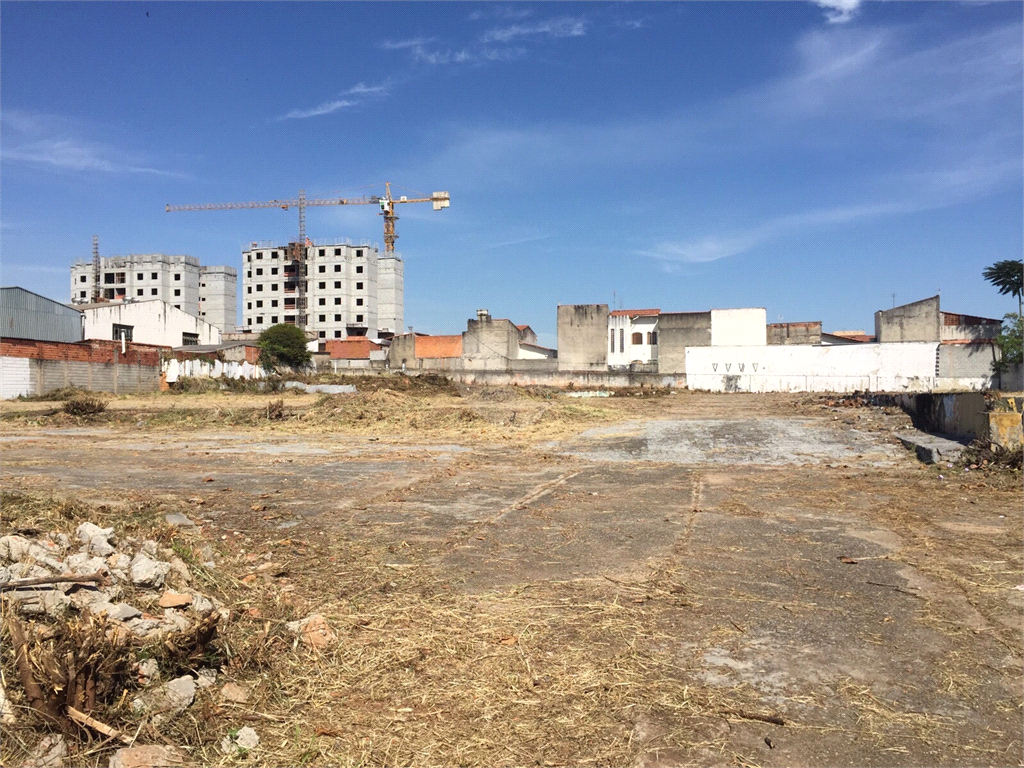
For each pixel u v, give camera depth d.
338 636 4.28
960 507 8.43
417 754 3.04
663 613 4.76
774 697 3.56
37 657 3.06
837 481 10.51
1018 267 39.41
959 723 3.31
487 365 55.34
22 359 30.59
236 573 5.41
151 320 58.28
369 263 105.94
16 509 5.84
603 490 9.86
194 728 3.12
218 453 14.53
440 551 6.43
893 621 4.60
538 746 3.11
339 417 20.77
